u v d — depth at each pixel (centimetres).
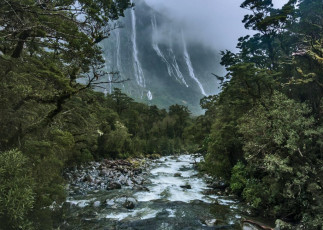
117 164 4316
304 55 1919
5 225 629
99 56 1377
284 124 1412
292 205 1413
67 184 2358
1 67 1002
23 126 1077
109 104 7475
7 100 970
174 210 1712
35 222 855
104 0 1585
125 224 1417
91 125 2741
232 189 2136
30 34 1220
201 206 1816
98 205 1770
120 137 5203
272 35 3850
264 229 1290
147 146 7981
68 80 1333
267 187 1648
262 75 2112
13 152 725
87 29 1283
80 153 3209
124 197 1911
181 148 8862
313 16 3678
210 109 4478
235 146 2350
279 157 1366
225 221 1485
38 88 1220
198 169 3872
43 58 1756
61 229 1230
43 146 1027
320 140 1323
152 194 2228
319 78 1830
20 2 1051
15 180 664
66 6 1251
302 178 1250
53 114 1263
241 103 2322
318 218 1154
